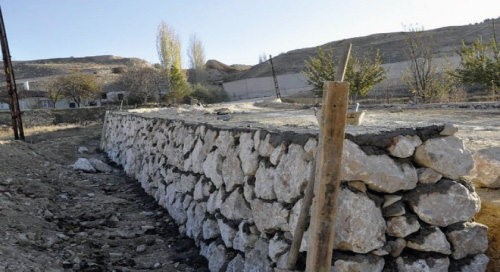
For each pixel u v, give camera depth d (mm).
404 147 3537
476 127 11000
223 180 5512
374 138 3498
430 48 26812
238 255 4797
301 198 3740
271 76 60938
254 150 4727
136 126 12367
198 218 6238
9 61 16688
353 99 30016
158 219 7742
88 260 5582
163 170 8750
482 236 3658
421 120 13016
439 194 3568
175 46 52875
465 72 21797
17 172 10344
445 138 3709
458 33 62125
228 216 5172
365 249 3340
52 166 12219
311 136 3746
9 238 5629
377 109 20641
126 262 5656
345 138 3459
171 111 16938
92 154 16844
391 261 3498
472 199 3643
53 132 24781
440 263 3506
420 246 3502
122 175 12352
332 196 3092
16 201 7594
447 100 22359
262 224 4348
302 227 3402
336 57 51156
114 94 51531
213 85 64688
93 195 9445
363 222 3342
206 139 6359
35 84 58125
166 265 5555
